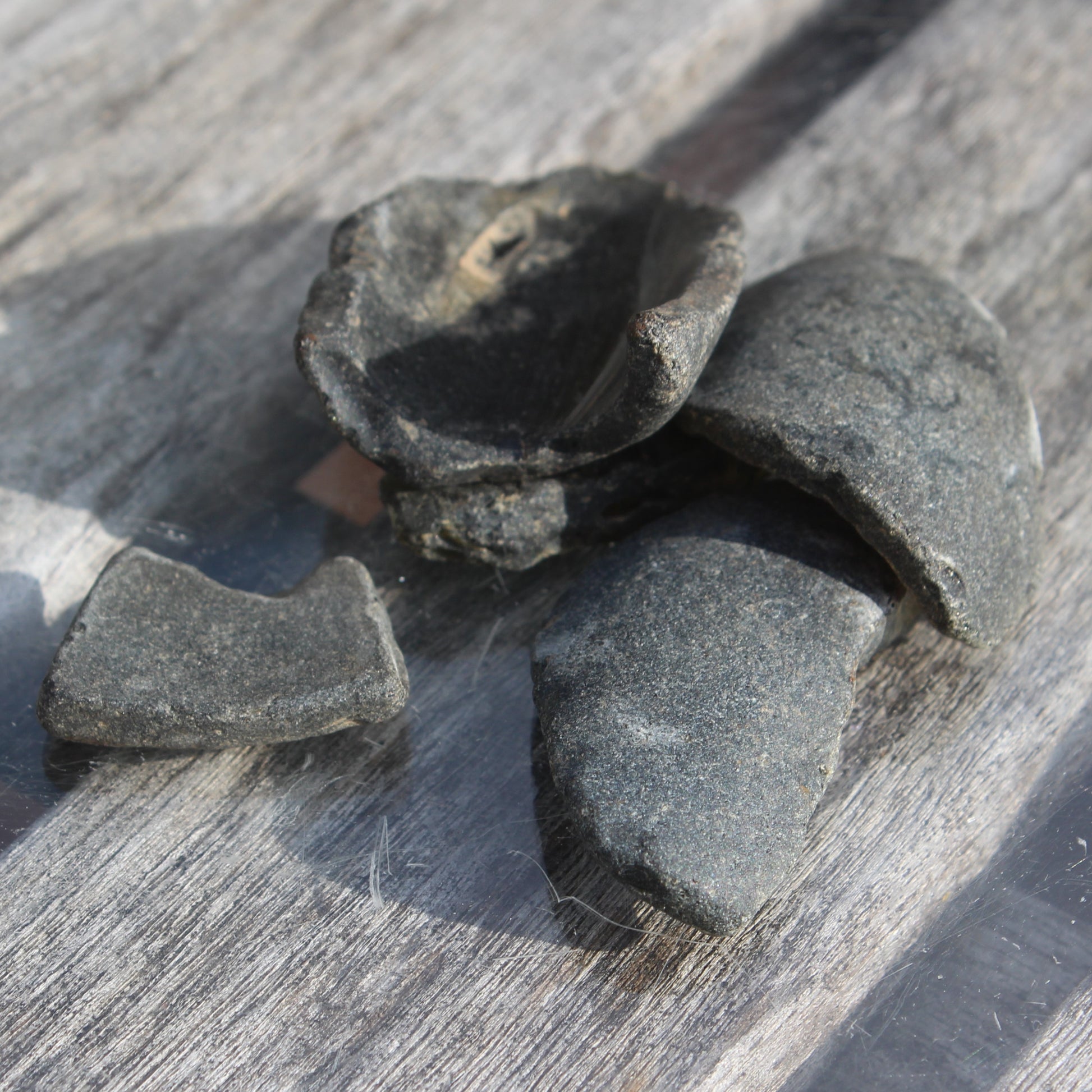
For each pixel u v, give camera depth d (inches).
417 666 10.3
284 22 12.9
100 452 11.0
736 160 12.5
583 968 9.5
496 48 12.8
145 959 9.6
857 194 12.0
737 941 9.6
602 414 9.7
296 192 12.1
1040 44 12.7
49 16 12.7
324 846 9.8
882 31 13.1
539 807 9.9
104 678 9.7
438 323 10.4
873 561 9.9
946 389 9.9
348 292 10.0
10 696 10.3
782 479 10.1
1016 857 9.9
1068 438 11.0
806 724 9.5
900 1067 9.5
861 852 9.8
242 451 11.1
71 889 9.7
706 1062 9.4
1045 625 10.4
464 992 9.5
